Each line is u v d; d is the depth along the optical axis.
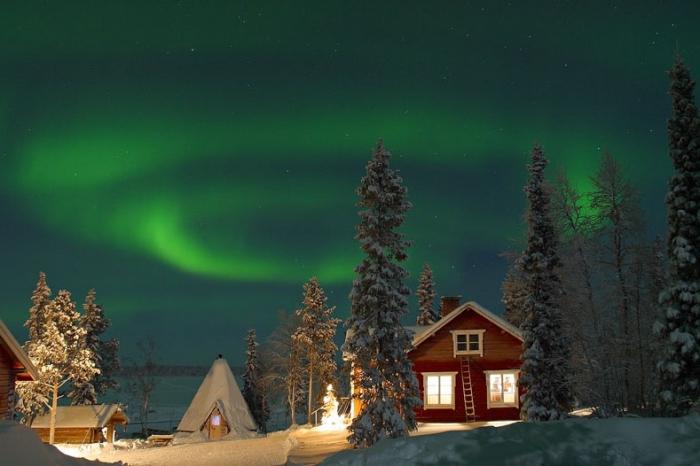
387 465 11.80
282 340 67.06
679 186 24.03
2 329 28.34
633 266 29.83
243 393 73.25
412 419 28.52
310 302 63.97
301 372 66.88
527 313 32.38
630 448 11.39
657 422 12.22
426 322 71.25
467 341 42.28
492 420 40.88
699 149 24.11
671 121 24.83
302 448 33.72
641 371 28.75
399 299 28.30
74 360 49.06
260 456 36.75
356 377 28.91
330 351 63.16
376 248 28.17
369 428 27.17
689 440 11.44
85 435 48.91
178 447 44.91
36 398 47.62
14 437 16.84
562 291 30.89
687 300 22.98
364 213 28.97
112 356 66.69
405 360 28.39
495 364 41.78
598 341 29.81
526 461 11.21
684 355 23.03
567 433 12.11
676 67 25.27
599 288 30.12
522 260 32.22
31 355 46.41
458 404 41.34
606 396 29.19
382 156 29.78
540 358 31.19
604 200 30.66
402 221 29.03
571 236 31.28
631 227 30.02
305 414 85.50
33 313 57.50
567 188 31.73
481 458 11.47
